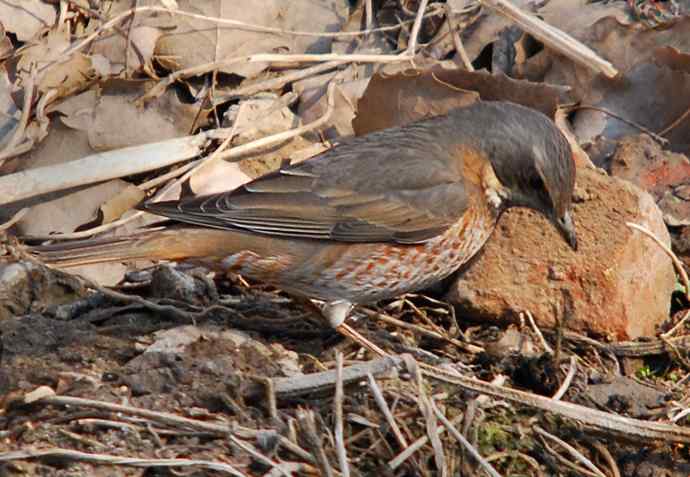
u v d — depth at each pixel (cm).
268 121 1295
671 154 1286
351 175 1075
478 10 1398
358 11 1398
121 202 1204
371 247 1073
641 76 1317
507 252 1156
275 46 1355
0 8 1297
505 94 1249
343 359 1066
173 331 1039
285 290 1102
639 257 1139
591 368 1103
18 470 886
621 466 1012
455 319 1148
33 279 1103
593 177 1169
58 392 955
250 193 1053
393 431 942
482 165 1097
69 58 1262
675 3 1428
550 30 1321
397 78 1241
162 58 1312
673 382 1107
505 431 992
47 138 1233
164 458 909
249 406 974
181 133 1272
